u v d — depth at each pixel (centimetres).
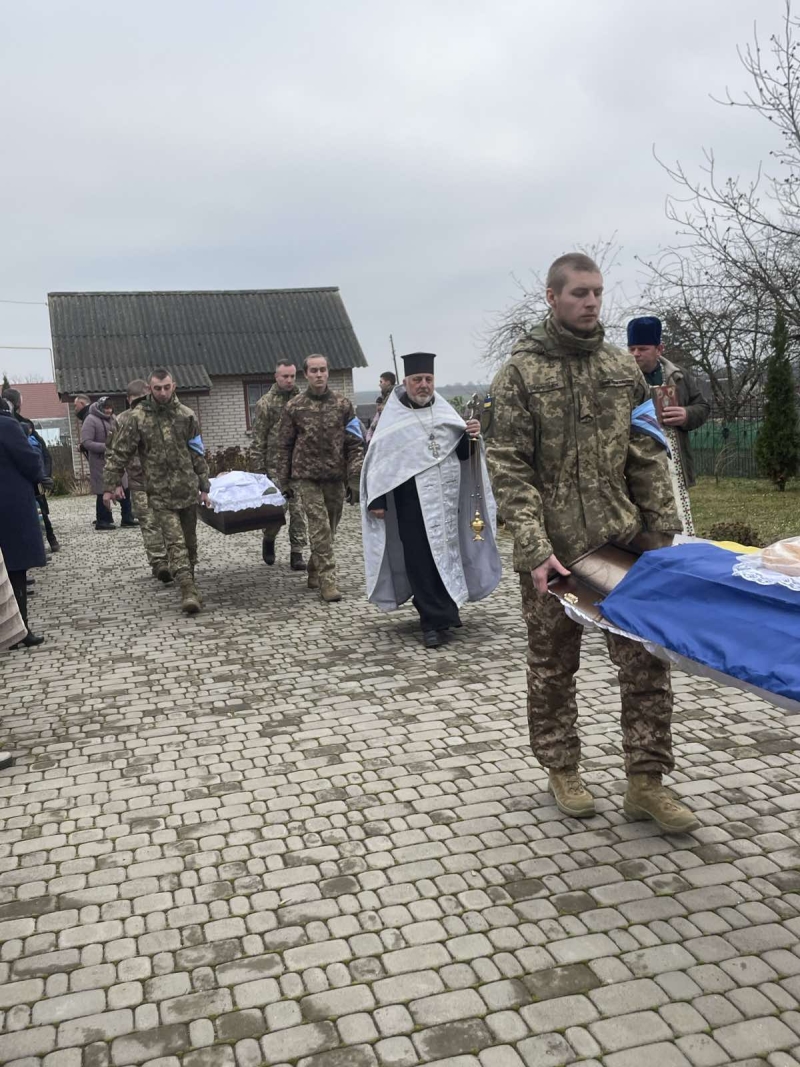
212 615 791
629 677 346
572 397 329
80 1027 260
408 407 657
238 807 397
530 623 355
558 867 331
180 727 505
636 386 342
